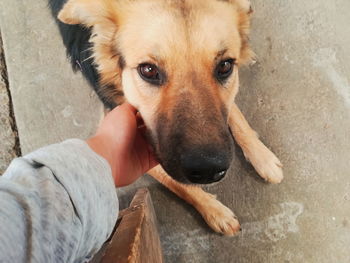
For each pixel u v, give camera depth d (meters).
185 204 0.43
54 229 0.14
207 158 0.25
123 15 0.29
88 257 0.20
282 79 0.44
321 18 0.44
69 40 0.38
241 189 0.43
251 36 0.45
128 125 0.26
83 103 0.45
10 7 0.46
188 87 0.27
